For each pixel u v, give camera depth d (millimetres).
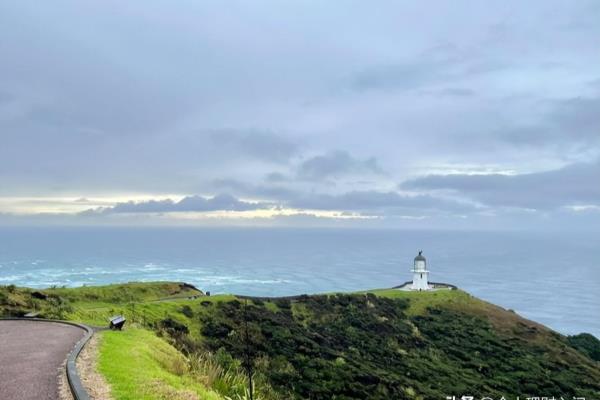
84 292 57938
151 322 43500
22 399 11875
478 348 63750
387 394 42000
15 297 31453
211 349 41562
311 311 67125
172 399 13109
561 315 167625
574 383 56438
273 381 38719
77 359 15805
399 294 83438
